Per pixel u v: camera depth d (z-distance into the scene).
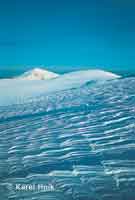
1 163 9.16
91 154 9.54
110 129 12.98
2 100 30.45
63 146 10.83
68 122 15.55
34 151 10.43
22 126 15.56
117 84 32.34
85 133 12.64
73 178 7.58
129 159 8.80
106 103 20.78
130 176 7.50
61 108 21.00
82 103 22.25
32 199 6.43
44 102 26.19
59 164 8.76
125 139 11.09
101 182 7.21
